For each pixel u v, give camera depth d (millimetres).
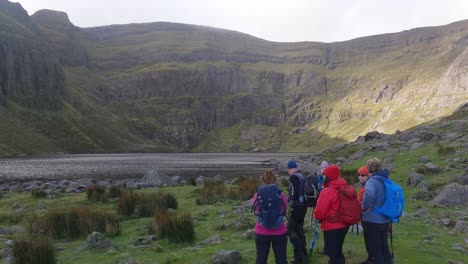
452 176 21016
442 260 9406
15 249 9773
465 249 10430
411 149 33656
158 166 85312
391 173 24656
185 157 159125
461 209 15742
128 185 34156
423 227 13031
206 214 16984
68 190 29734
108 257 10797
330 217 8125
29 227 15008
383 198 8008
